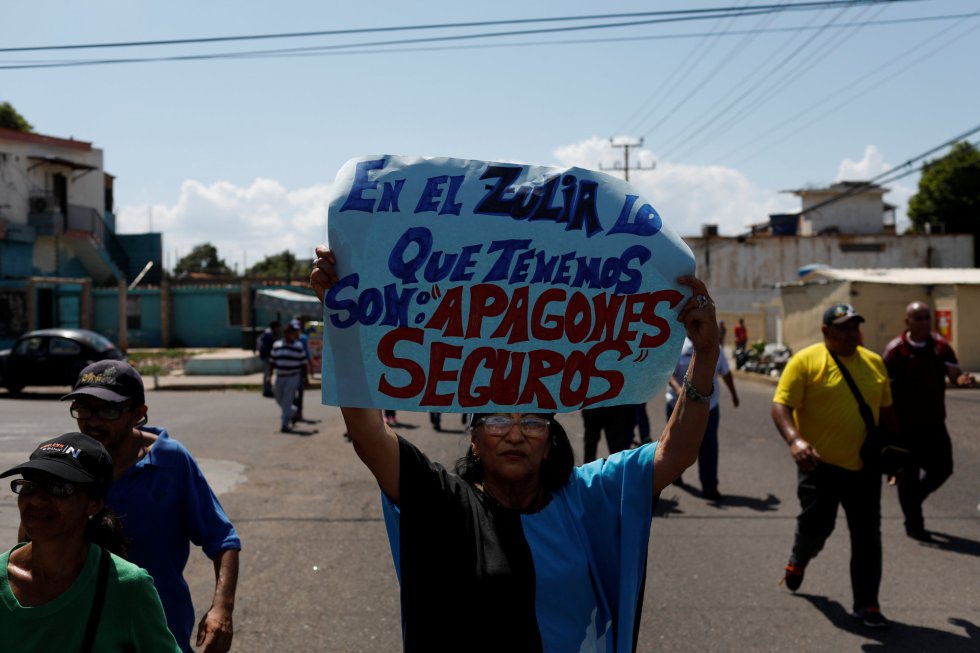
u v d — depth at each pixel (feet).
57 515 6.86
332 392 7.50
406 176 7.59
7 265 116.98
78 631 6.86
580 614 7.61
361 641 15.35
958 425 44.47
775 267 165.89
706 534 22.68
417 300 7.52
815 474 16.84
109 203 152.66
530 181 7.73
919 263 165.48
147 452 9.96
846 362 16.75
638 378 7.84
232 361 83.10
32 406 50.93
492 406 7.62
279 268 249.75
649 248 7.79
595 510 8.05
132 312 132.05
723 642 15.35
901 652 14.90
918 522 22.16
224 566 10.04
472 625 7.33
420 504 7.61
